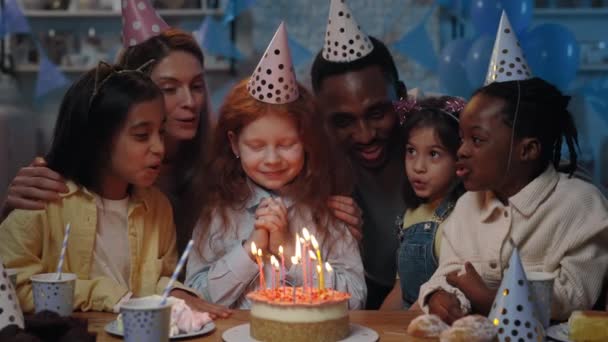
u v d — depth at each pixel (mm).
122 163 1502
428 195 1784
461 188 1767
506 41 1468
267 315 1201
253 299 1230
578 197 1395
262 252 1606
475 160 1394
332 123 1995
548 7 4266
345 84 1952
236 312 1410
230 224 1687
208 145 1924
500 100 1380
